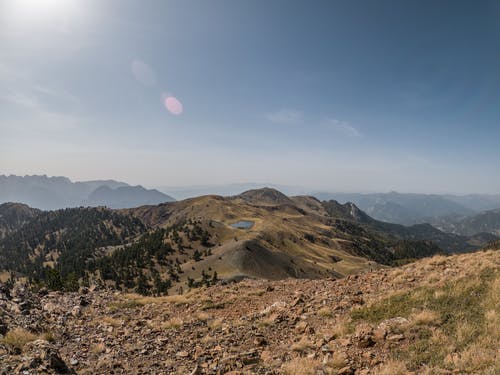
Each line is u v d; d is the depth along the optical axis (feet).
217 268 395.55
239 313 56.54
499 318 32.89
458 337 31.53
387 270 69.10
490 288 41.01
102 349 38.93
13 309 48.67
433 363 28.45
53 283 254.06
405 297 45.98
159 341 42.04
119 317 55.47
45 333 40.65
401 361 29.81
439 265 61.87
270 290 71.41
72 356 36.83
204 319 53.26
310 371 29.81
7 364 28.07
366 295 52.54
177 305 64.59
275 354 35.86
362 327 39.22
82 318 53.06
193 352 38.06
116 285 543.39
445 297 42.06
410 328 36.19
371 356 32.01
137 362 35.42
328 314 47.14
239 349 38.22
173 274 470.39
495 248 67.36
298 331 42.80
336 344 35.96
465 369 26.04
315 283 72.08
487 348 28.55
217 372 31.81
